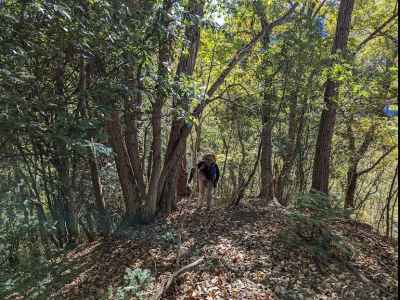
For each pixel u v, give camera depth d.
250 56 8.90
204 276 5.36
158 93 5.46
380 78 7.40
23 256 5.85
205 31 7.51
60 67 4.80
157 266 5.98
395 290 5.15
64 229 7.41
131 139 8.19
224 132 13.07
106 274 6.07
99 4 3.84
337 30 8.99
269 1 7.89
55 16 3.40
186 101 5.87
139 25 4.45
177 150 8.66
